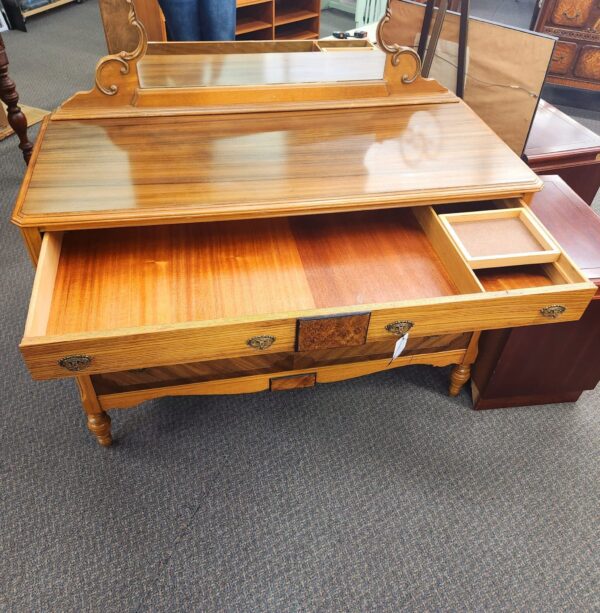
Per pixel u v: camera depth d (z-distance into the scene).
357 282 1.18
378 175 1.17
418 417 1.42
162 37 2.26
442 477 1.29
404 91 1.43
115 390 1.14
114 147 1.20
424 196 1.13
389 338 1.06
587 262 1.20
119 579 1.09
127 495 1.22
